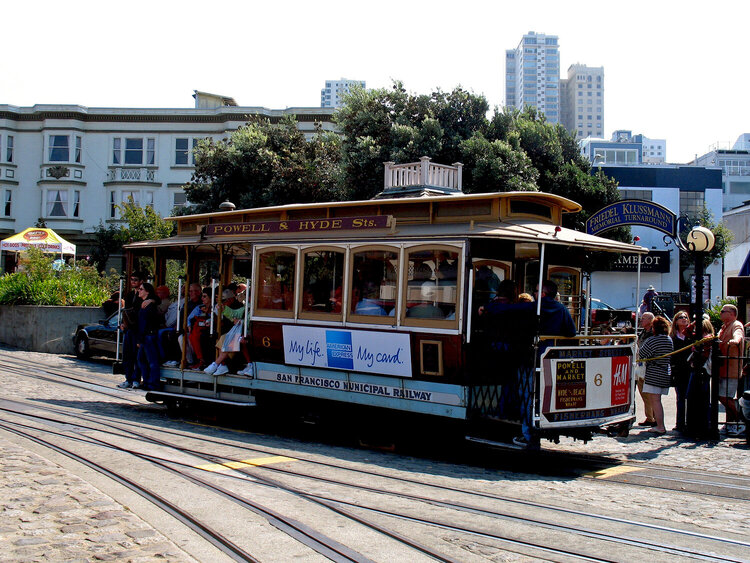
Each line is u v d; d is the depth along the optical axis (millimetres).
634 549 5359
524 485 7562
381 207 9969
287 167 25938
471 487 7340
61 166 42000
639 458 9305
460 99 22719
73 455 8148
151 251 13234
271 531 5625
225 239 11547
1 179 42344
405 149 21344
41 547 5125
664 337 11070
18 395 13055
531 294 9562
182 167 41875
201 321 11914
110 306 22156
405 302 9039
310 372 10211
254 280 11016
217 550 5195
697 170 37281
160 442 9234
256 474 7578
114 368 13281
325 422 10383
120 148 42344
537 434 8086
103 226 41719
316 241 10148
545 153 23891
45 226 41656
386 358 9211
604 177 26312
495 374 8805
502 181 20578
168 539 5379
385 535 5590
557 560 5094
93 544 5207
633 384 9367
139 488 6781
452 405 8570
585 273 10359
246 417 12211
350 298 9680
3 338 23781
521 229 8508
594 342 9656
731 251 32250
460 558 5086
